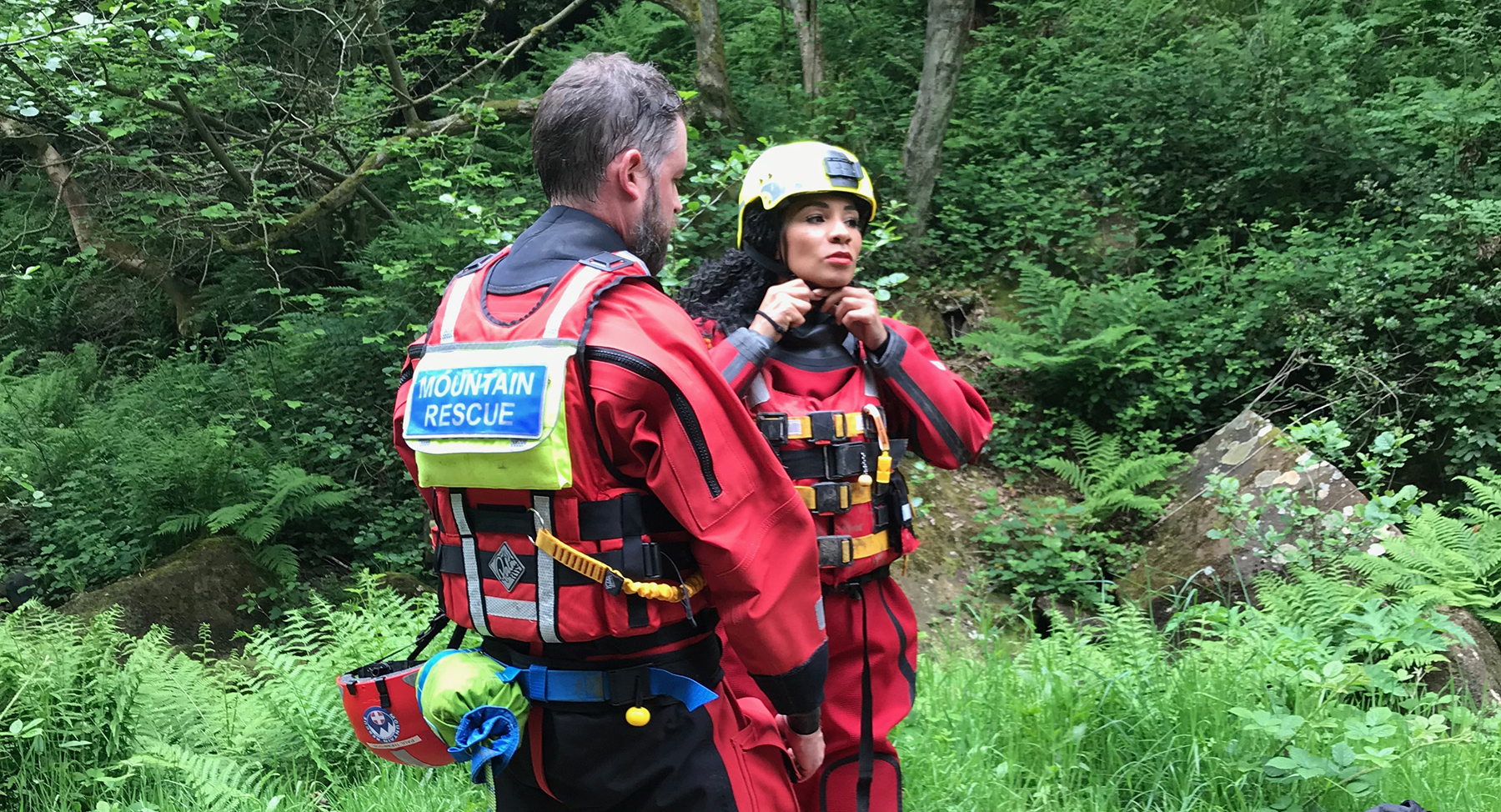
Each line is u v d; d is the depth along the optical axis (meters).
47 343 9.98
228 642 5.82
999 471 6.98
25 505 6.91
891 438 2.15
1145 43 9.84
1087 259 8.03
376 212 9.21
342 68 8.95
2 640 3.25
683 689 1.39
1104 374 7.16
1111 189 8.17
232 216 8.28
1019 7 11.02
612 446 1.33
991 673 3.29
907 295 8.05
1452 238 6.79
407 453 1.66
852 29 11.17
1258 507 5.41
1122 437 7.04
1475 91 7.69
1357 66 8.95
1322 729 2.75
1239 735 2.79
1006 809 2.58
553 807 1.51
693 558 1.41
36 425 7.82
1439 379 6.25
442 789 2.88
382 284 7.95
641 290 1.39
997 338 7.30
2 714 3.00
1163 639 3.52
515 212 7.37
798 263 2.03
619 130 1.45
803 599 1.40
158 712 3.33
